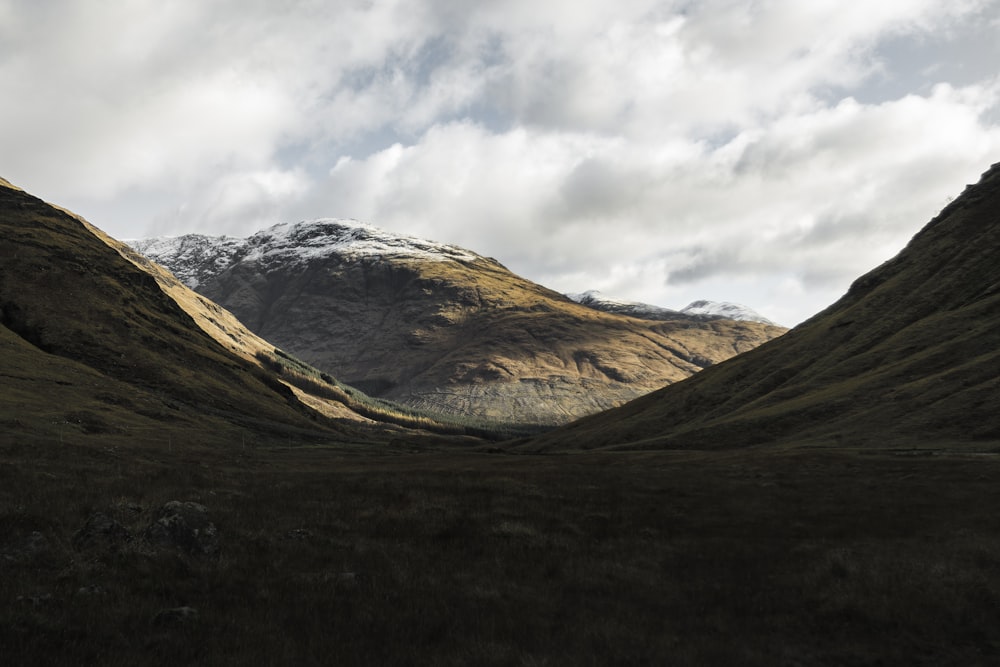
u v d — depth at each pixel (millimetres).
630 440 157000
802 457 72000
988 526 31641
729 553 27484
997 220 162875
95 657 13375
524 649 16188
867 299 165375
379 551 25312
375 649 15703
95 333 171000
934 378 98938
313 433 167875
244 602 18266
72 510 24875
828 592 21547
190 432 113875
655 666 15594
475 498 39000
